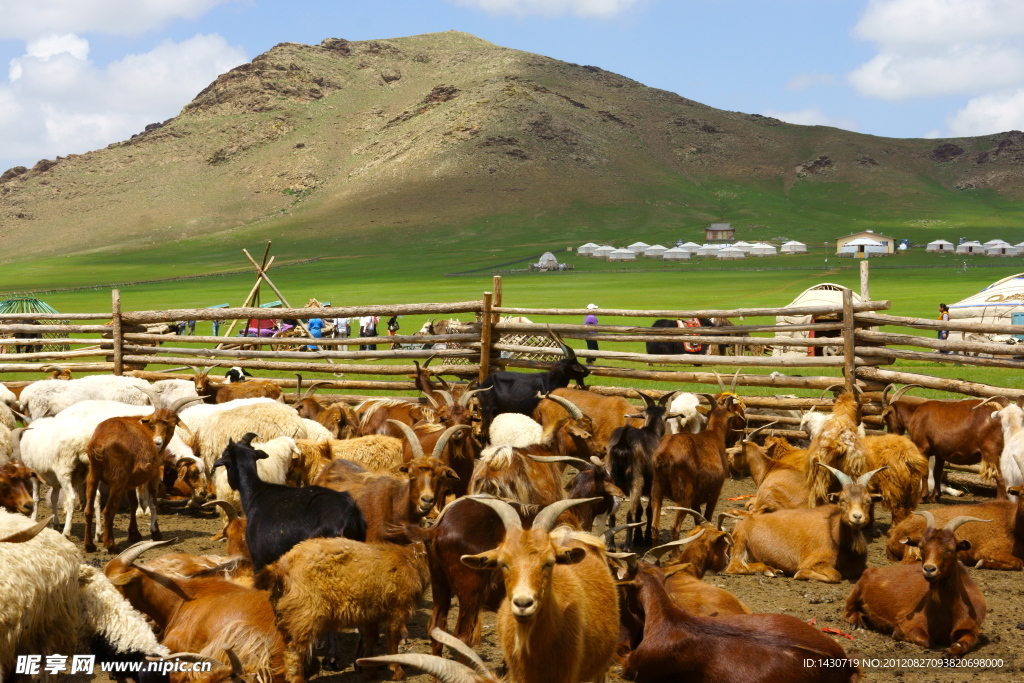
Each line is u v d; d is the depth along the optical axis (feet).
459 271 525.75
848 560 29.84
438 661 13.92
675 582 23.49
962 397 58.54
